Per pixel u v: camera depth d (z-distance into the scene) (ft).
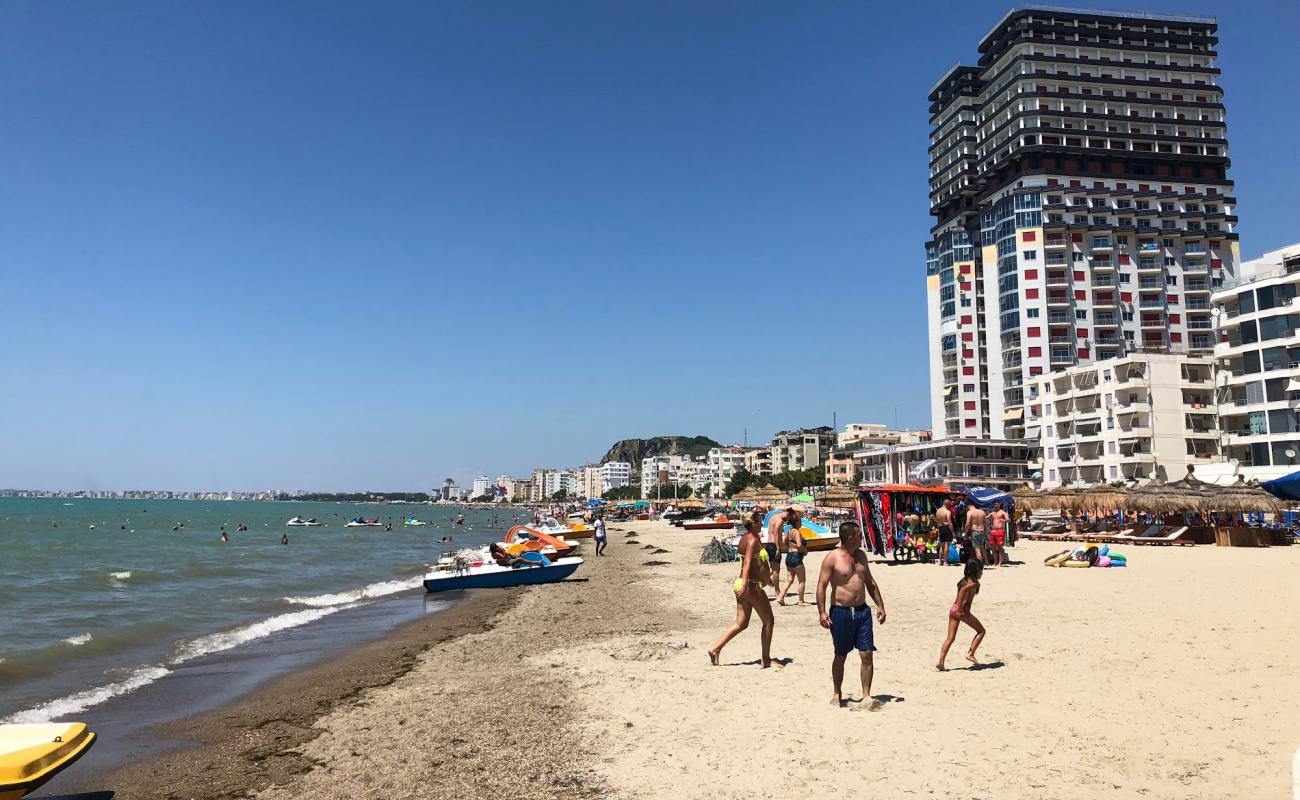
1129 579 63.00
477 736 27.91
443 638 54.70
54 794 24.67
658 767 22.80
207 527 317.42
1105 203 330.13
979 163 365.20
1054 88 345.51
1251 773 19.74
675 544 156.76
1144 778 19.74
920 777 20.54
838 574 27.55
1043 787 19.45
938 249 369.09
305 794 23.50
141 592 88.17
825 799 19.49
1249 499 107.24
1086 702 26.50
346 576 114.21
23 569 116.37
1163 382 231.71
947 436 354.54
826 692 29.78
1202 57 357.61
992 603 51.24
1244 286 203.41
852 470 480.23
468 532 307.78
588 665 38.86
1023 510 129.49
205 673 45.03
